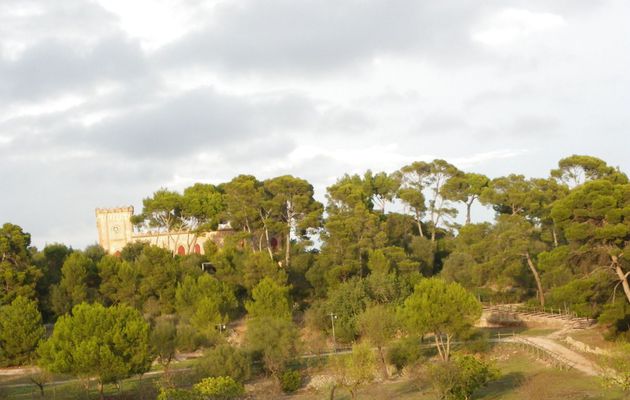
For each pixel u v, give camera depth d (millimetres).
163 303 102312
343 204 126750
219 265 109875
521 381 62781
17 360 84562
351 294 94750
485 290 110625
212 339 82875
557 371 64875
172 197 137875
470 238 119188
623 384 48781
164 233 143125
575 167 119312
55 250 116875
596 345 72188
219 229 140625
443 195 142875
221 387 63250
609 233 65500
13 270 95750
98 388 73375
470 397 59781
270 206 122000
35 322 85438
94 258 121375
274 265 105188
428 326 73875
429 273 124688
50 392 72250
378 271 103375
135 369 67562
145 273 104500
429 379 59906
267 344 77562
